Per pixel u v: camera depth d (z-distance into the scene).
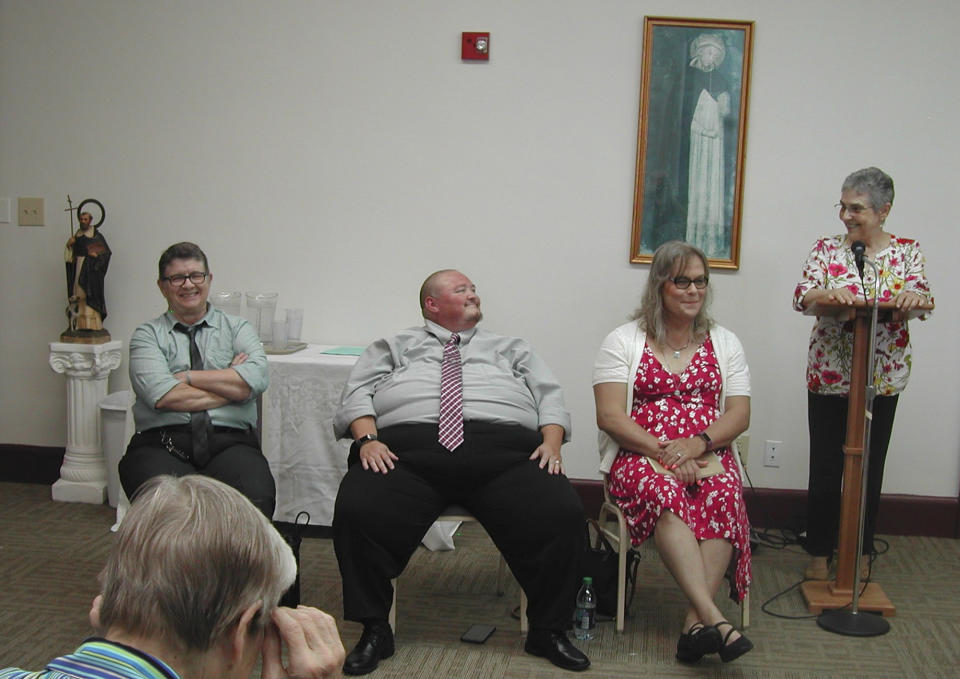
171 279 2.82
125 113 3.83
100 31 3.80
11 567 3.13
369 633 2.53
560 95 3.66
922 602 3.03
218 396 2.78
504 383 2.86
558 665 2.53
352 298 3.83
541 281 3.75
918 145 3.57
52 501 3.85
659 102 3.61
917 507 3.71
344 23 3.70
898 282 3.05
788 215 3.64
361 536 2.52
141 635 0.85
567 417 2.90
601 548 3.17
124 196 3.88
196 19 3.75
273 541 0.91
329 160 3.78
